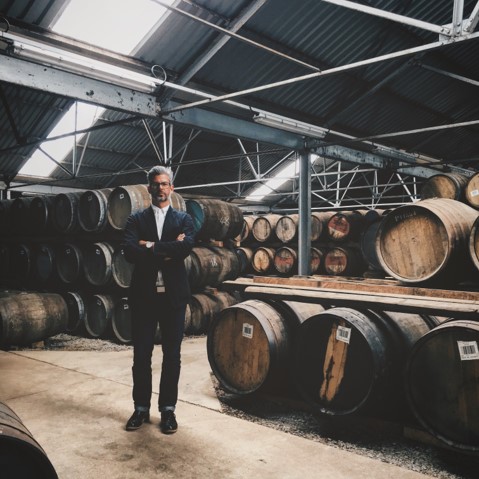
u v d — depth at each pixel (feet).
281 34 22.49
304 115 28.02
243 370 13.21
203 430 11.07
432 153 39.75
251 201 61.05
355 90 27.86
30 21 19.88
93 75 18.60
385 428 11.31
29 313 20.66
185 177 51.80
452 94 32.81
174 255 10.88
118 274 23.50
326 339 12.26
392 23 24.07
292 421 12.19
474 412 9.66
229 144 46.78
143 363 11.17
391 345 11.74
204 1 19.35
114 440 10.39
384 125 32.53
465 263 14.19
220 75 23.31
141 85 20.15
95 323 24.09
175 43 21.31
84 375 15.90
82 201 24.89
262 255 36.09
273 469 9.18
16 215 30.32
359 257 31.96
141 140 44.04
